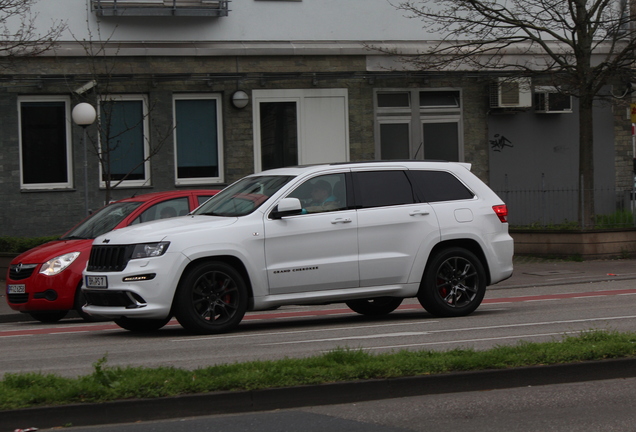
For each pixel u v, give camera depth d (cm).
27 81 2622
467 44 2748
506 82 2911
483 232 1482
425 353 936
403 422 766
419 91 3011
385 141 2988
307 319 1568
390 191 1434
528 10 2850
